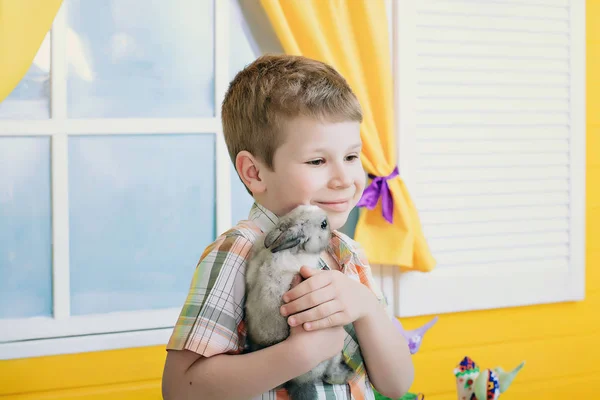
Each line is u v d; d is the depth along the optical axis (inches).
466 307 92.4
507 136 93.8
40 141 77.3
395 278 89.3
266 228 42.2
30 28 70.7
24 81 76.5
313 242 37.5
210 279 38.9
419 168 89.4
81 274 79.1
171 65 81.6
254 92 42.5
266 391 37.3
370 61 83.4
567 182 97.4
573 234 97.9
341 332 38.1
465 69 90.8
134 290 81.1
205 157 83.4
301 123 40.2
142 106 80.8
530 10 93.7
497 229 93.9
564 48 96.0
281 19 78.3
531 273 95.6
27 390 75.7
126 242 80.7
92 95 78.9
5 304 76.8
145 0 80.2
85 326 78.2
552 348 98.8
